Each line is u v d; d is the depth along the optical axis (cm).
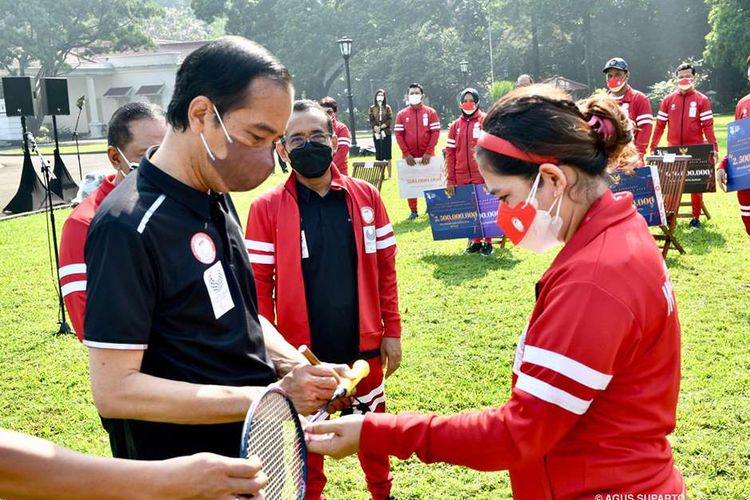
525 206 186
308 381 216
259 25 5166
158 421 190
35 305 816
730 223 986
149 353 200
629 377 176
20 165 3025
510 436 172
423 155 1205
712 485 370
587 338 167
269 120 195
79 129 5966
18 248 1164
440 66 5262
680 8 4841
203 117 195
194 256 202
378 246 366
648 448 179
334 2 5178
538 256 897
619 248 174
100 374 186
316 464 331
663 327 178
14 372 601
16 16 5050
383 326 372
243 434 161
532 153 179
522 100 183
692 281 727
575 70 5259
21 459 133
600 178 186
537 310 184
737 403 455
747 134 690
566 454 182
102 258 188
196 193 205
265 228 349
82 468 140
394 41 5375
